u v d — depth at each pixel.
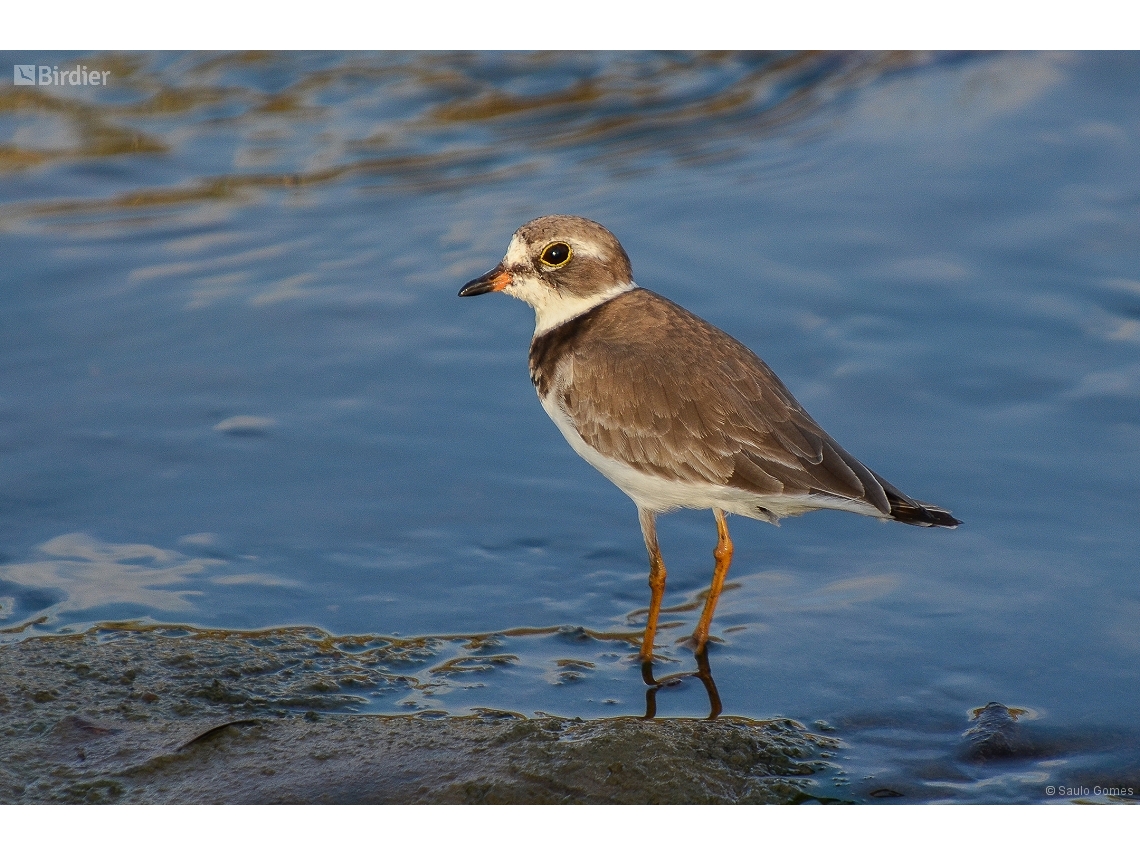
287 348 14.60
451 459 12.96
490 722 9.54
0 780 8.79
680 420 10.31
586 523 12.20
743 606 11.09
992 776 9.06
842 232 16.33
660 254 15.96
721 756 9.10
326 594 11.13
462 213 17.09
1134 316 14.52
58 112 18.88
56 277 15.68
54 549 11.52
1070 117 18.62
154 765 9.00
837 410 13.34
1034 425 13.02
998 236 16.08
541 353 11.30
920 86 19.80
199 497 12.32
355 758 9.06
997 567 11.31
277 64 20.22
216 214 17.16
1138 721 9.54
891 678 10.11
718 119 19.38
